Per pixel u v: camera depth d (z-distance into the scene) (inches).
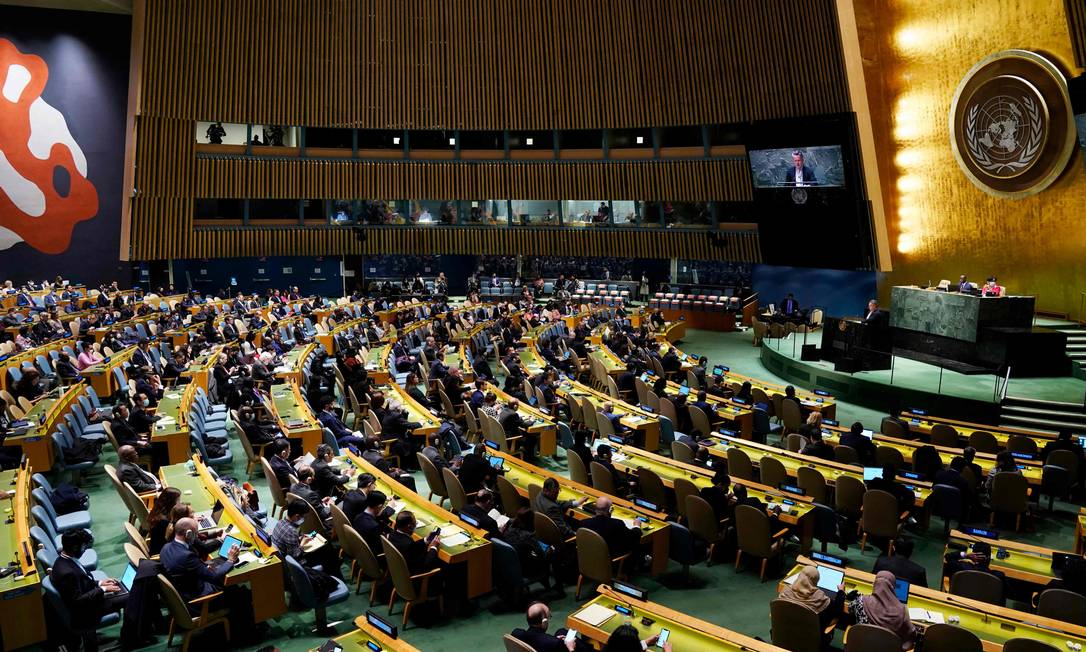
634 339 904.9
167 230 1248.8
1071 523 462.9
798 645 280.4
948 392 679.7
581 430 484.1
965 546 352.2
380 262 1444.4
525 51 1284.4
